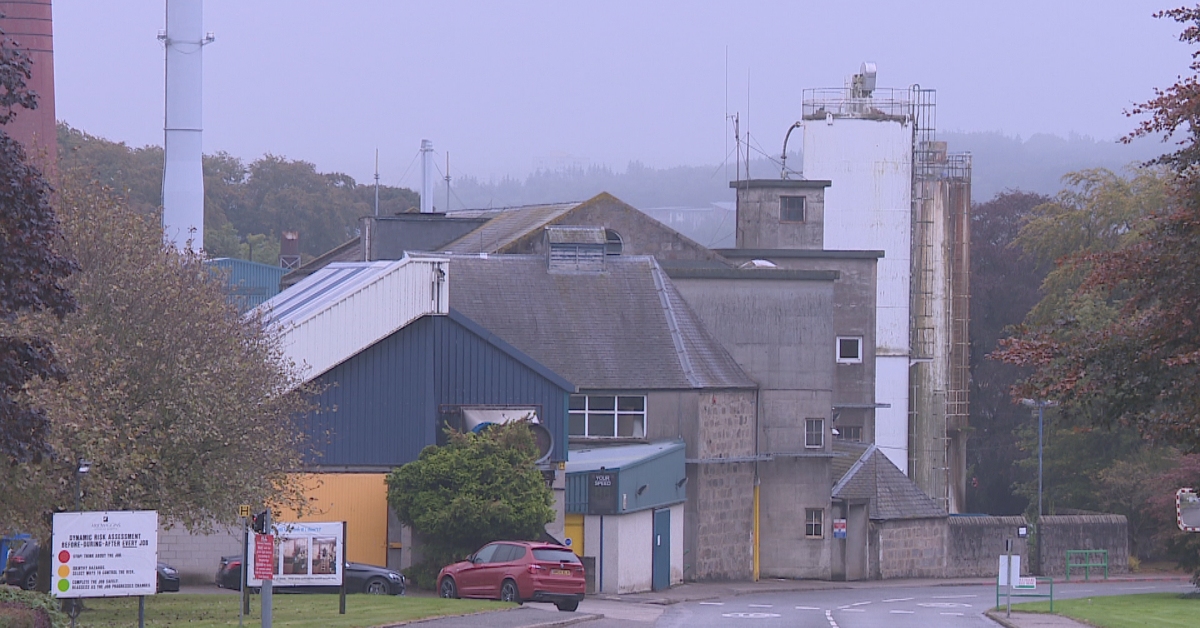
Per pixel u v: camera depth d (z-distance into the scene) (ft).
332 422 515.91
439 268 529.04
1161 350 221.25
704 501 618.03
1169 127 237.04
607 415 610.24
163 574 467.11
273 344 440.45
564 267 645.10
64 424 298.97
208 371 370.73
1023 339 237.86
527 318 621.31
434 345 530.27
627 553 543.39
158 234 389.19
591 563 533.96
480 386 535.19
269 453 391.86
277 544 359.87
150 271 369.71
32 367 214.90
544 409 540.52
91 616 364.79
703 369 627.46
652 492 564.30
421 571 500.33
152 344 364.79
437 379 530.68
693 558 613.11
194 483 370.12
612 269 652.48
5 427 212.84
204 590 477.77
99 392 337.52
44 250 208.23
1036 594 558.56
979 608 514.27
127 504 354.54
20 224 205.16
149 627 335.06
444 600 439.63
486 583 453.17
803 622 431.84
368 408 520.83
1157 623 437.99
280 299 578.66
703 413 618.44
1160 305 230.27
